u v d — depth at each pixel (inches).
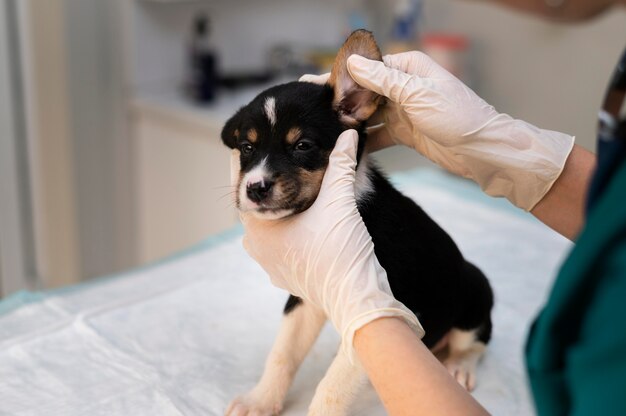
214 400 51.4
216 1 120.9
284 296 67.0
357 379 46.1
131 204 125.4
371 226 49.4
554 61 120.0
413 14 127.4
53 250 118.6
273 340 59.7
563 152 49.2
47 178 113.7
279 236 47.6
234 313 63.7
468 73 129.6
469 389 54.3
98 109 116.2
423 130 49.3
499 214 87.0
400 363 38.6
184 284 68.5
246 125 52.2
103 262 125.6
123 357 56.0
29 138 111.9
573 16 56.2
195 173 112.5
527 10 58.8
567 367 28.0
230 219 108.5
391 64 51.6
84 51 111.5
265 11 128.8
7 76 107.4
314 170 50.4
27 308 62.7
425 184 96.0
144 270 71.5
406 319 43.2
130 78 115.6
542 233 82.4
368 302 42.8
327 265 45.3
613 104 27.8
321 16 138.3
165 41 116.5
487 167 50.8
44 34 106.6
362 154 52.3
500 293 68.9
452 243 54.9
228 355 57.4
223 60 126.0
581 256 25.8
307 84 52.9
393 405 37.7
